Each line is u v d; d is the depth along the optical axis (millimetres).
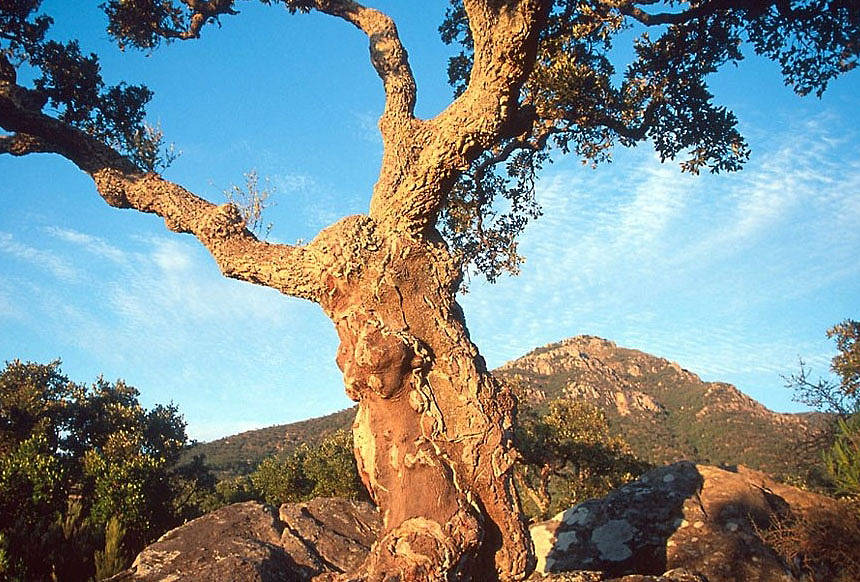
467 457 6324
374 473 6531
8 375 28047
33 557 12828
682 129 10688
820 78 10109
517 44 6000
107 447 26578
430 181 6922
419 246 7031
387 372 6457
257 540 8438
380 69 8414
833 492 8703
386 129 7863
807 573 7867
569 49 9727
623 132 10234
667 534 9055
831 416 9117
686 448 74625
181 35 10703
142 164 9242
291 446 66375
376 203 7438
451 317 6926
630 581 6848
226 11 10656
